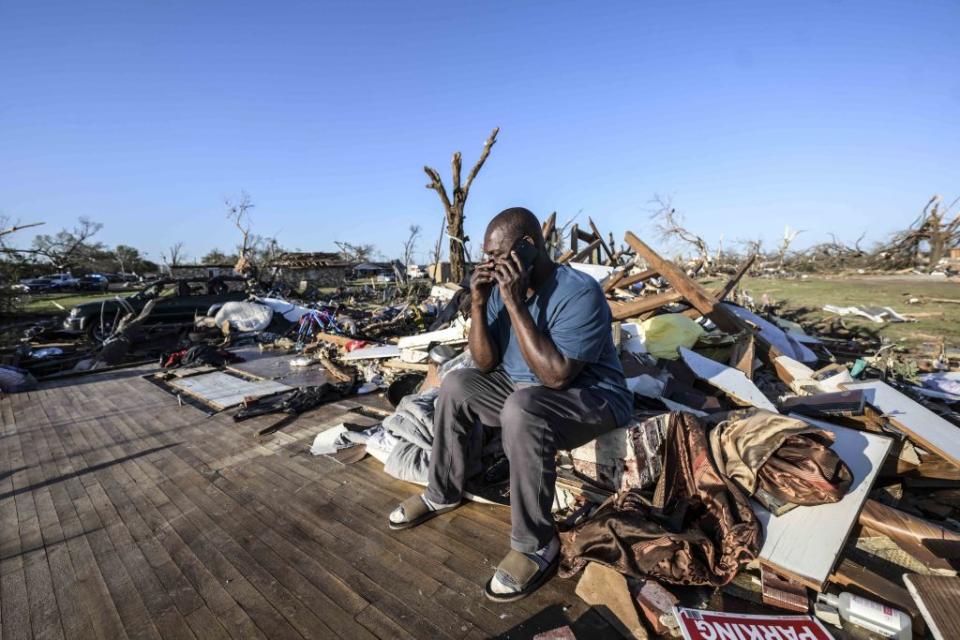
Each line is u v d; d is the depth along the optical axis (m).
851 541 2.10
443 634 1.76
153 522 2.66
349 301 18.45
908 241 28.28
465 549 2.27
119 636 1.83
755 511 2.05
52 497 3.04
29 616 1.96
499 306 2.44
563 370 1.99
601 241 10.75
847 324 9.51
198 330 10.43
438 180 9.93
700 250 32.31
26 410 5.13
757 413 2.29
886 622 1.63
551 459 1.99
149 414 4.80
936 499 2.53
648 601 1.80
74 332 10.04
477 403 2.34
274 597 2.00
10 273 18.75
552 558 2.08
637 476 2.34
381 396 5.08
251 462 3.43
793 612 1.75
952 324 9.17
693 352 3.86
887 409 2.84
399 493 2.86
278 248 46.78
